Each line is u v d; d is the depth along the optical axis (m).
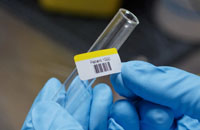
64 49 0.60
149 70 0.31
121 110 0.30
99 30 0.64
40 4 0.67
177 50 0.59
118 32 0.30
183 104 0.31
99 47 0.30
